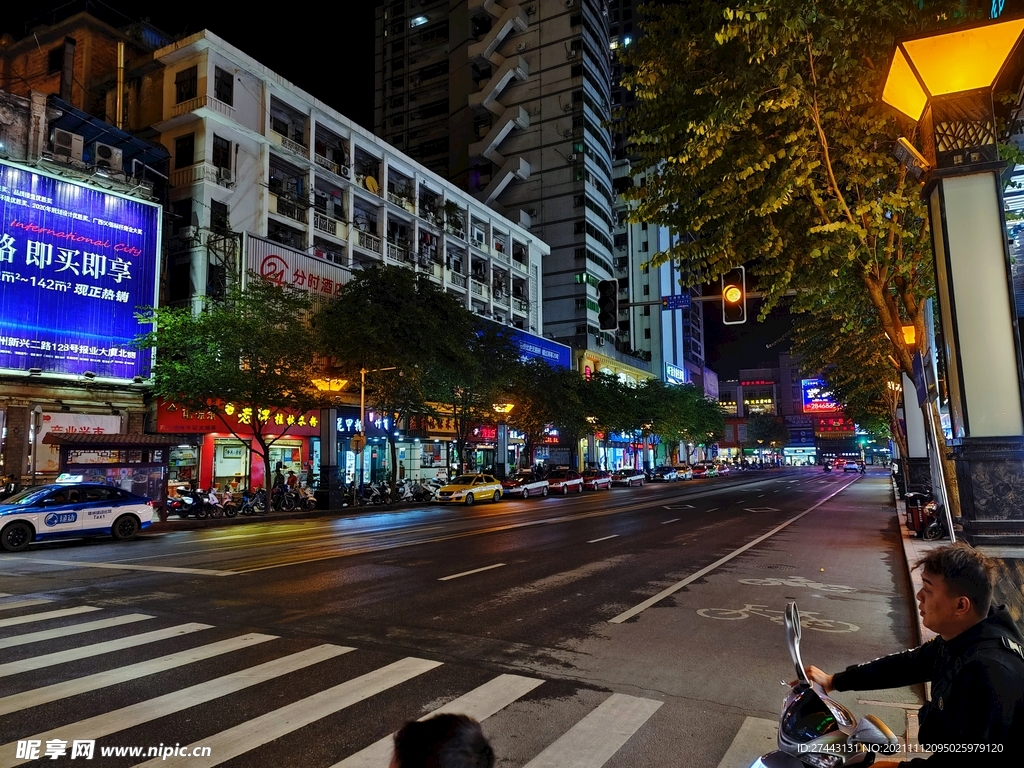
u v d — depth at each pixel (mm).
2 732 4602
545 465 50125
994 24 5758
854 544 15391
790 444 135000
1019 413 5934
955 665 1915
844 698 5566
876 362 26031
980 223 6207
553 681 5797
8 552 14734
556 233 70250
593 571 11523
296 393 25781
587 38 72188
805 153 10273
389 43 82062
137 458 21391
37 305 23625
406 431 37812
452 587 10000
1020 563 5469
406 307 29125
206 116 31172
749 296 12031
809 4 9070
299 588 9891
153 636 7148
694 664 6301
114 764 4121
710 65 11250
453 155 75000
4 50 37688
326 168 38469
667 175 11711
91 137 27625
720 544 15328
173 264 30734
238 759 4207
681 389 70688
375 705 5156
